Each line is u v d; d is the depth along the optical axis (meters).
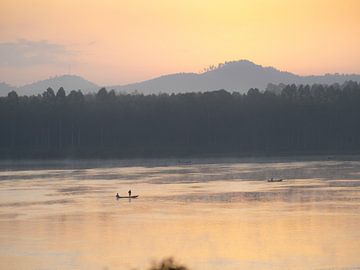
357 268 169.75
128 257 185.25
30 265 178.75
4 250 195.00
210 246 196.38
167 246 197.00
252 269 171.38
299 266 172.62
